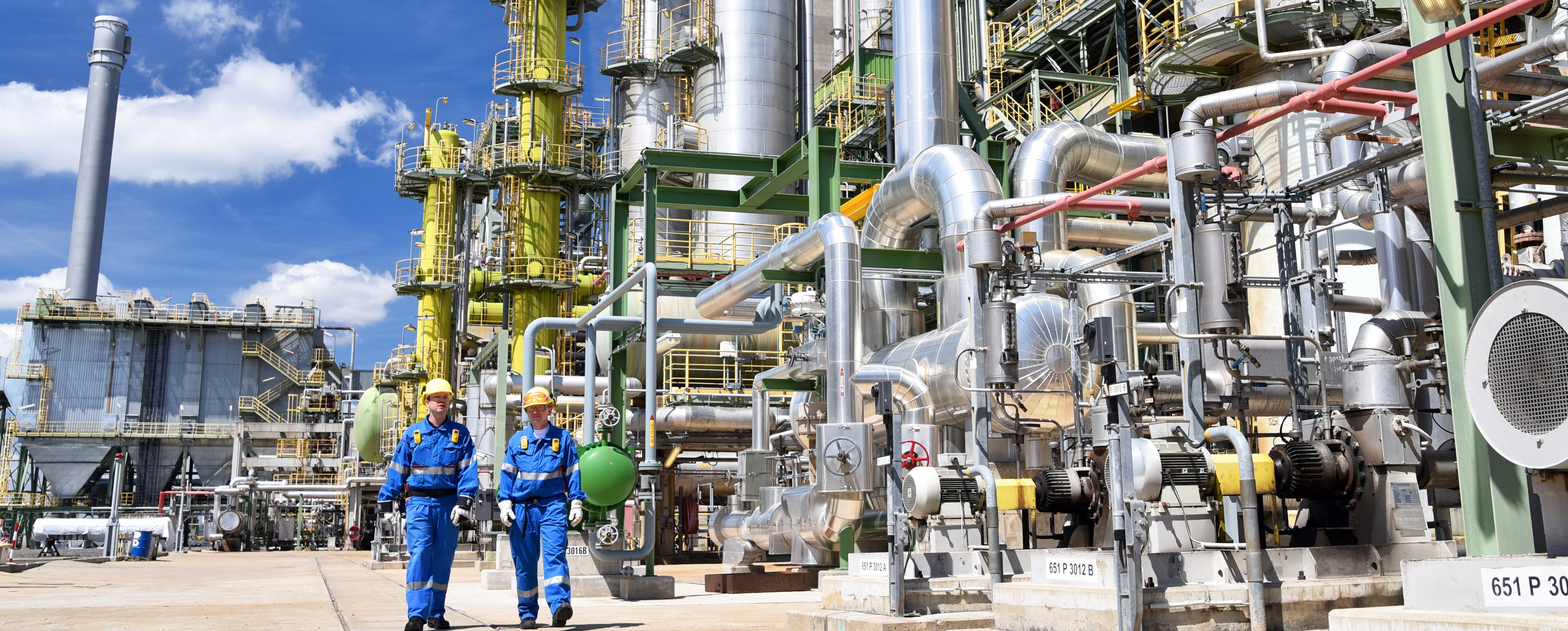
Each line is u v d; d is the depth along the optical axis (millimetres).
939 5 19031
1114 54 29750
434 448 9266
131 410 68875
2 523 64750
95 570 27297
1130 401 9844
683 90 43438
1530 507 7199
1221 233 9297
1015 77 31891
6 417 66688
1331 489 8812
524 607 9461
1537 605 5582
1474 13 9102
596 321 17344
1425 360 9672
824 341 18109
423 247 43625
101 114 76875
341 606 12562
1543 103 7359
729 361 32281
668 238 36969
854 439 11930
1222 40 22609
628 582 15328
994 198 16172
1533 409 5879
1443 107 7824
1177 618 7773
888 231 18500
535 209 41562
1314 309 11359
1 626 10031
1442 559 6199
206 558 42375
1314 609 8109
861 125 35906
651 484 15727
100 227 76000
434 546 9250
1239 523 8914
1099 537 9859
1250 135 23047
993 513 9922
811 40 41312
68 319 68938
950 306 16125
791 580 17188
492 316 44781
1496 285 7543
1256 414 12523
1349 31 21672
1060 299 14367
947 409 14914
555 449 9625
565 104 42938
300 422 70312
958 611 9828
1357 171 9305
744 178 37719
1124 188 18750
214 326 70812
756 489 20469
